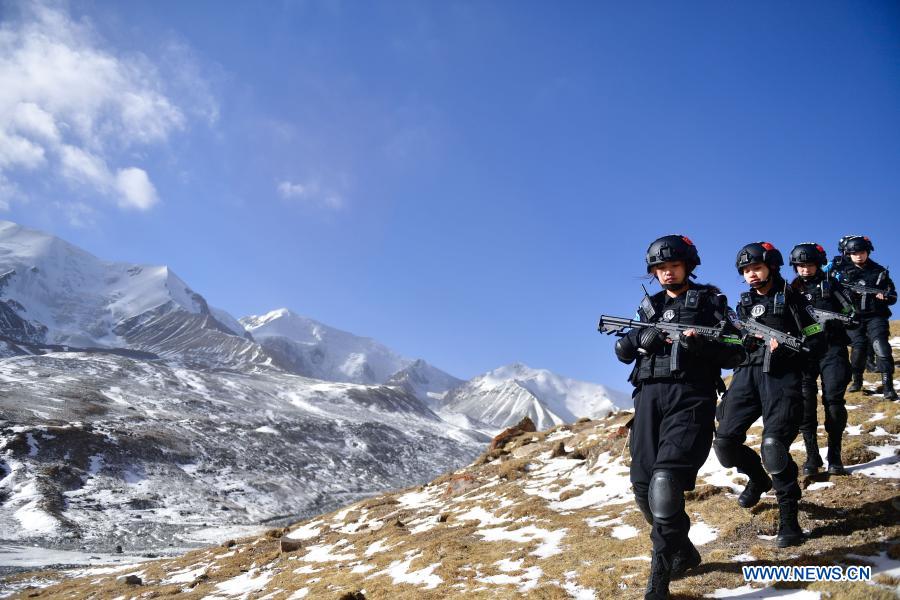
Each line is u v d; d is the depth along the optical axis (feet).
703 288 15.23
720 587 16.01
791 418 16.90
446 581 24.11
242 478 362.74
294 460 453.58
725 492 25.96
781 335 17.20
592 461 43.88
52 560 146.51
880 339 30.86
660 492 13.74
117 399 499.51
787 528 17.78
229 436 461.78
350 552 39.37
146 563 66.80
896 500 18.84
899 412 28.71
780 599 14.51
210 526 253.03
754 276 18.16
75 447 313.32
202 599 36.94
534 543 27.35
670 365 14.30
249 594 34.91
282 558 44.01
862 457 24.53
